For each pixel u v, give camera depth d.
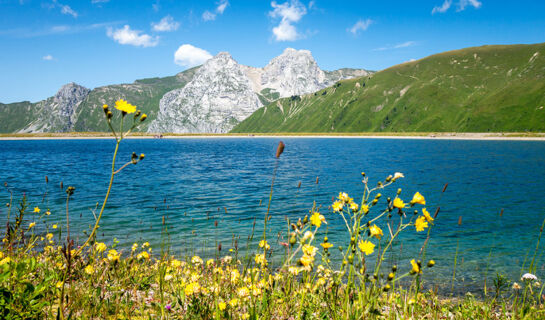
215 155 69.06
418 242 12.91
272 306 3.20
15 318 2.68
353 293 3.05
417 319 3.88
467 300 5.61
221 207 19.14
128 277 4.77
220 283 4.34
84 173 36.28
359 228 3.05
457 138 176.38
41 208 17.62
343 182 29.94
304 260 2.40
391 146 107.44
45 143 139.75
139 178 32.66
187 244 11.72
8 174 34.62
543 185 28.75
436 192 25.31
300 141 160.00
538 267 10.21
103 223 14.80
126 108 2.23
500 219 16.95
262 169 41.47
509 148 92.12
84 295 3.76
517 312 4.88
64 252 2.60
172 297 3.73
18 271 2.95
